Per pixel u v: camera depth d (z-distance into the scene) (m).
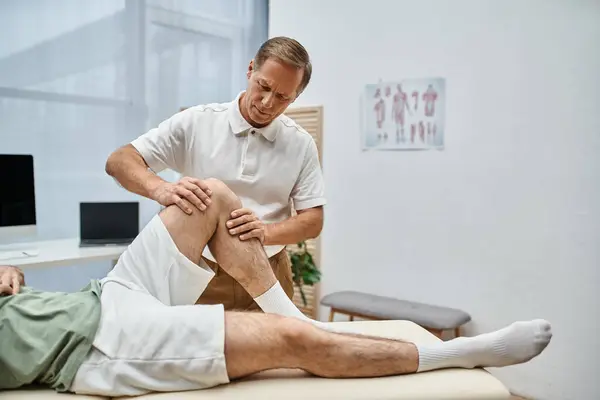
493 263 2.90
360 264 3.42
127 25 4.06
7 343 1.32
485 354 1.43
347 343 1.36
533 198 2.77
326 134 3.53
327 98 3.51
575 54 2.61
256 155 1.83
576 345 2.67
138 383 1.27
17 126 3.63
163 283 1.47
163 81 4.26
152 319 1.32
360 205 3.40
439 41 3.03
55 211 3.81
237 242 1.52
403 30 3.16
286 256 1.95
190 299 1.54
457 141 2.99
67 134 3.83
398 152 3.22
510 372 2.88
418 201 3.16
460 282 3.02
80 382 1.28
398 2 3.16
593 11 2.55
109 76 4.00
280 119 1.88
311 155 1.94
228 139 1.82
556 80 2.67
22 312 1.36
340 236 3.51
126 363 1.28
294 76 1.64
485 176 2.91
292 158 1.89
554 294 2.72
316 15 3.53
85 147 3.92
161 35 4.24
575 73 2.62
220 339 1.29
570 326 2.68
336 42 3.44
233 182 1.82
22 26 3.62
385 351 1.38
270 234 1.78
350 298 3.13
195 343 1.29
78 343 1.30
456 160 3.00
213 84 4.56
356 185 3.41
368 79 3.31
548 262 2.73
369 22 3.29
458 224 3.02
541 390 2.78
